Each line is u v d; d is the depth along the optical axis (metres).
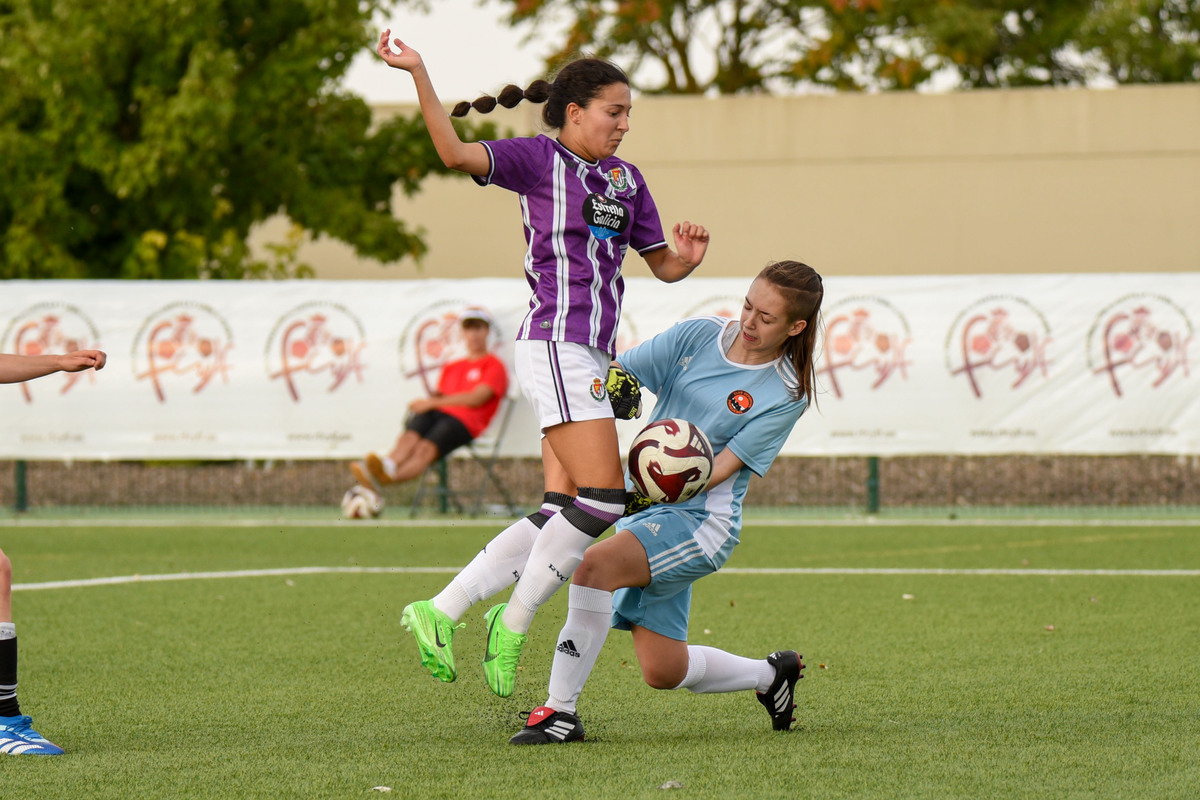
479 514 40.75
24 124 55.19
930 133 72.50
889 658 20.20
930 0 99.50
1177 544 34.50
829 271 73.38
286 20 57.38
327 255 78.12
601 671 19.42
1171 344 38.19
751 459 14.88
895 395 39.16
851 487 44.41
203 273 58.12
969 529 38.06
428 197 77.00
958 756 13.87
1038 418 38.72
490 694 17.84
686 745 14.51
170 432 40.44
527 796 12.25
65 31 51.56
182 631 22.80
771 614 24.45
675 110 74.06
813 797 12.21
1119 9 103.31
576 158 13.98
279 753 14.16
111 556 33.22
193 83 51.50
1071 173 71.56
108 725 15.81
